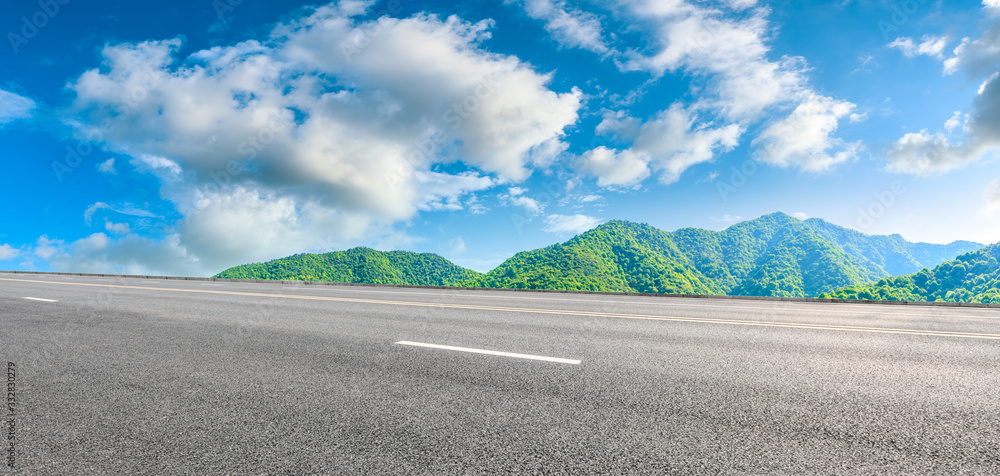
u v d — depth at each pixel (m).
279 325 7.13
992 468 2.43
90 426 2.94
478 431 2.87
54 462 2.45
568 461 2.47
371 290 16.41
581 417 3.12
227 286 17.16
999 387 3.92
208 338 5.98
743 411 3.27
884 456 2.56
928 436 2.84
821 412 3.26
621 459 2.49
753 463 2.46
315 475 2.31
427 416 3.13
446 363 4.65
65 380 3.99
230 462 2.45
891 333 6.71
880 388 3.86
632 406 3.35
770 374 4.29
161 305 9.79
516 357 4.94
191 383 3.90
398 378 4.08
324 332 6.51
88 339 5.87
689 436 2.81
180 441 2.72
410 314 8.63
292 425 2.96
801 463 2.46
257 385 3.85
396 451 2.59
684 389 3.79
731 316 8.77
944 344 5.85
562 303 11.48
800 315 9.22
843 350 5.43
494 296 13.91
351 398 3.51
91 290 13.66
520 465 2.42
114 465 2.42
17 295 11.69
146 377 4.09
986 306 13.44
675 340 6.02
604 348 5.46
